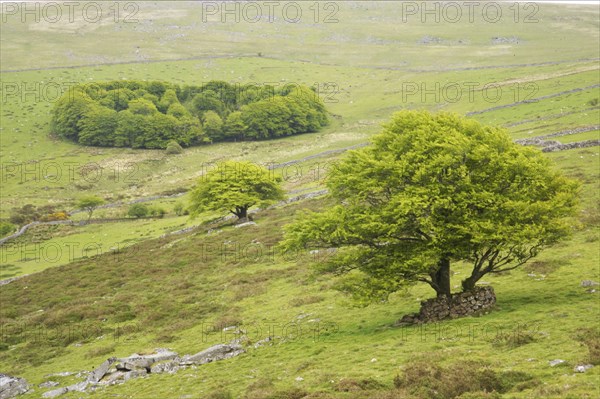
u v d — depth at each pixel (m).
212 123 196.25
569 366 21.84
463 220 31.36
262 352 32.97
